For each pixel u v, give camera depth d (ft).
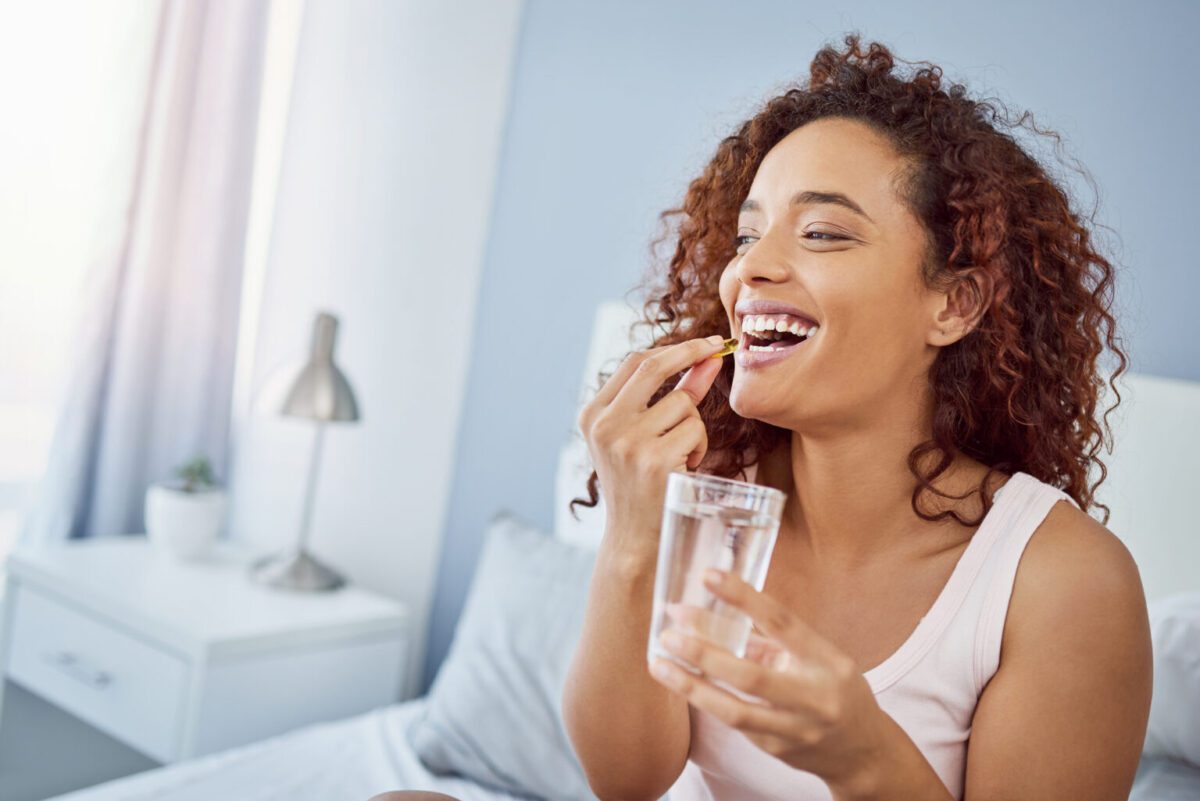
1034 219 3.17
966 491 3.12
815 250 2.86
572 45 7.79
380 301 8.68
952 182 2.88
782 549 3.32
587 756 3.08
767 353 2.90
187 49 8.19
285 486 9.02
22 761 7.03
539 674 5.49
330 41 9.05
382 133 8.74
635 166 7.36
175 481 8.08
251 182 8.69
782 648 2.08
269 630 6.57
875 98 3.00
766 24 6.81
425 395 8.40
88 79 7.91
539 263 7.85
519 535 6.33
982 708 2.84
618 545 2.86
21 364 7.94
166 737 6.27
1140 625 2.79
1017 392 3.20
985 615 2.87
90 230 8.02
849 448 3.05
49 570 6.93
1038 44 5.76
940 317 2.97
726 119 6.84
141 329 8.22
